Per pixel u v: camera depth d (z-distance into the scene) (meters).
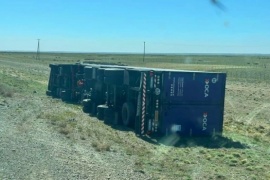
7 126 20.41
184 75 21.45
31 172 12.91
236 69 112.75
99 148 16.88
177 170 14.52
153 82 21.16
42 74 73.44
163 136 21.09
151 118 21.11
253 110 35.53
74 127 21.80
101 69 27.11
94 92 28.38
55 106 30.64
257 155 17.80
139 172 13.86
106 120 24.39
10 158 14.30
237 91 53.34
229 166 15.62
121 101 24.42
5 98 32.41
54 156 15.16
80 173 13.20
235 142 20.55
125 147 17.78
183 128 21.50
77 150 16.53
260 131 24.92
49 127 21.09
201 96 21.75
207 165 15.55
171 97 21.30
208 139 21.08
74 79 34.31
